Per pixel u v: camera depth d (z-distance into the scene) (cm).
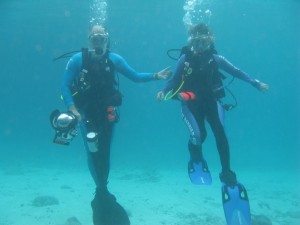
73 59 554
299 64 8638
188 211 1202
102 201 540
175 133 8719
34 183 1686
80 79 546
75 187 1609
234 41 6731
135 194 1494
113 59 575
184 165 2900
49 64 8231
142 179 1955
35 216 1043
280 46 7000
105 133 546
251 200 1483
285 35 5656
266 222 930
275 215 1220
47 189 1525
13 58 7488
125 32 5581
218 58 592
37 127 9275
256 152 5275
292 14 3666
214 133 548
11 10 3058
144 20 4303
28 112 12569
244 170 2780
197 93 576
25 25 3988
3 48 6094
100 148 543
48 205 1190
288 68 9719
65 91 532
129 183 1817
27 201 1248
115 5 3170
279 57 8500
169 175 2195
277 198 1551
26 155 3262
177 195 1491
